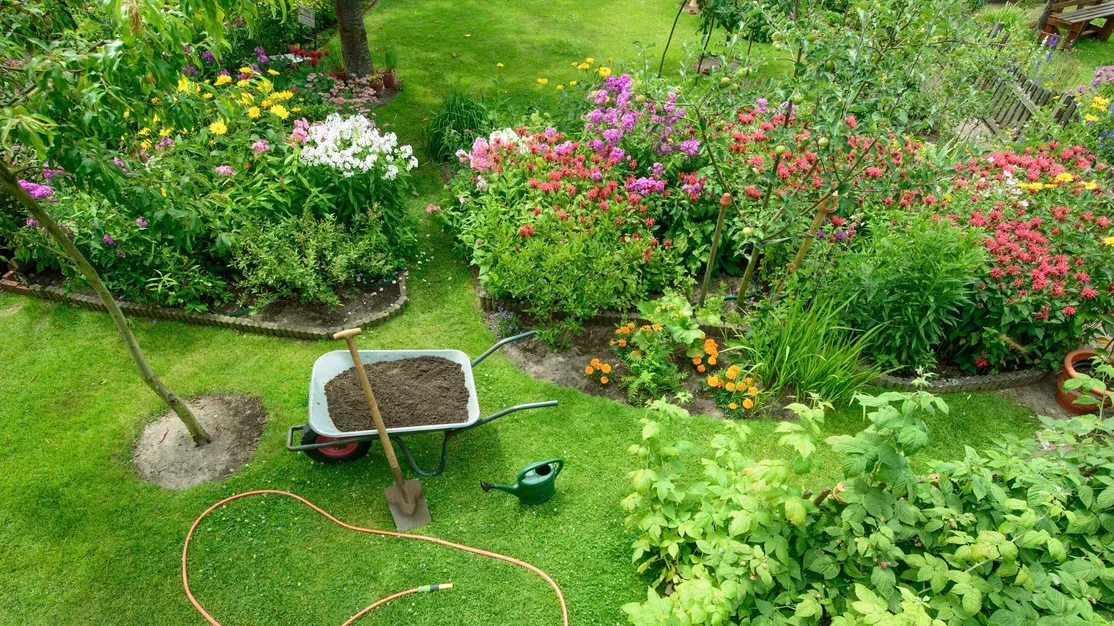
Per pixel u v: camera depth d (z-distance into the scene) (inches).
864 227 205.9
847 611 102.7
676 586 124.4
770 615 113.3
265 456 154.6
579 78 362.9
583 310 189.0
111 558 132.0
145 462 151.7
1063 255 177.6
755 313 191.0
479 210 217.6
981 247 175.2
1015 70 314.2
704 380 181.5
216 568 131.6
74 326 189.6
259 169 209.0
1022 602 105.9
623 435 165.0
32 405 164.2
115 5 85.3
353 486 148.9
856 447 108.2
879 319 183.6
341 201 215.0
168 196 122.6
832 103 151.8
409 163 221.0
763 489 116.0
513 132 232.5
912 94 154.2
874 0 157.8
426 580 131.3
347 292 207.2
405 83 347.6
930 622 93.3
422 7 449.7
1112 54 430.6
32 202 112.0
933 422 173.6
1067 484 119.6
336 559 134.3
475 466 155.1
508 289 195.5
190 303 192.1
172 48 100.6
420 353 162.7
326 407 146.4
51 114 95.0
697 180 206.5
